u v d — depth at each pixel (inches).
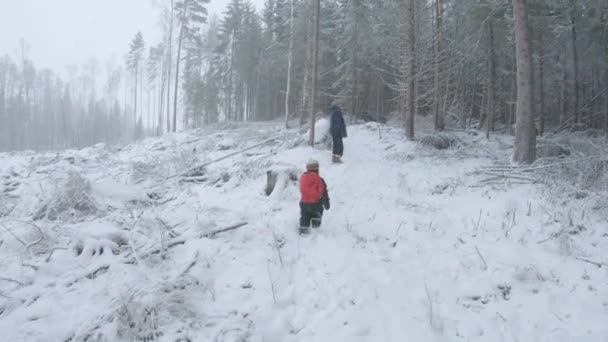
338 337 151.6
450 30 868.0
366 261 212.8
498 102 989.8
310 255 219.0
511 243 230.2
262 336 152.1
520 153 394.3
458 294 183.5
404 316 166.4
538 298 177.8
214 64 1622.8
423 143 551.8
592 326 158.1
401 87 645.3
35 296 176.7
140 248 225.0
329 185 366.9
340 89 1131.3
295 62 1058.1
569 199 284.5
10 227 279.4
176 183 432.5
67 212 299.7
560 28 820.6
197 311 165.9
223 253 216.1
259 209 305.1
